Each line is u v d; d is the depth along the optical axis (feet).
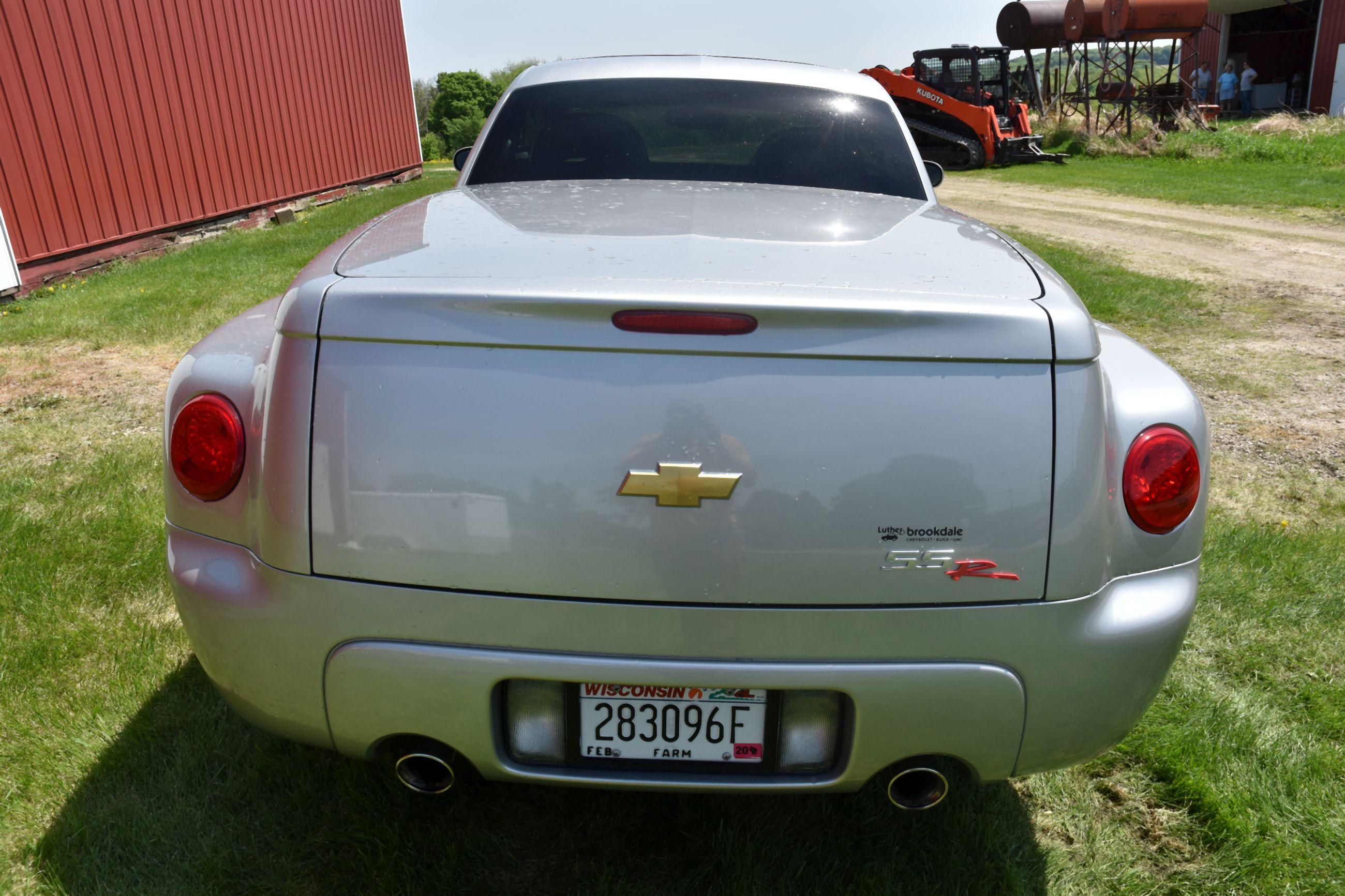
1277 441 14.71
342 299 4.65
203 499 5.23
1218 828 6.42
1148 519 5.14
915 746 4.92
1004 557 4.66
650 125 9.16
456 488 4.58
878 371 4.54
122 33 31.04
